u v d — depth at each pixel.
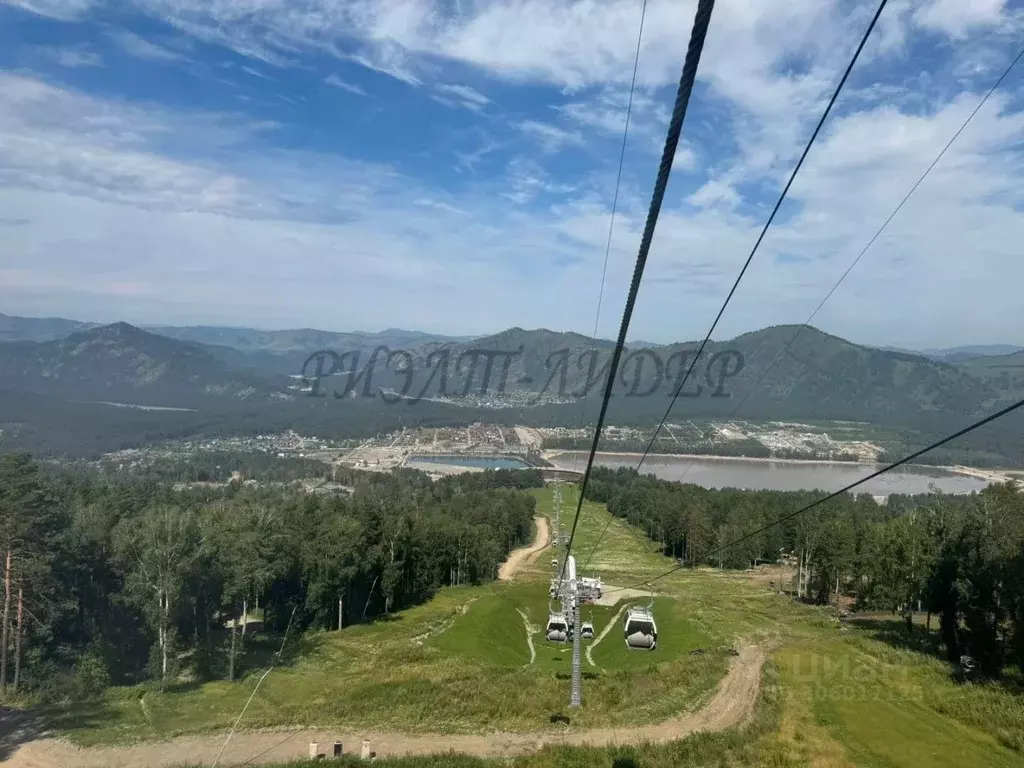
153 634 63.97
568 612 49.47
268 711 46.34
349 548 81.44
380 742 39.78
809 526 107.56
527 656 71.75
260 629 81.62
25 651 53.41
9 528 52.19
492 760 36.78
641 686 51.56
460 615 86.94
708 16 5.29
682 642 70.44
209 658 63.47
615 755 37.16
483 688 49.72
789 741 40.84
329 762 35.72
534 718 43.94
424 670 56.91
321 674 59.88
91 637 61.66
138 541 62.03
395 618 88.25
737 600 102.00
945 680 55.47
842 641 71.56
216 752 38.09
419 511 112.94
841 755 38.94
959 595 63.28
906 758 39.12
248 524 72.06
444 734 41.00
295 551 79.62
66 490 90.25
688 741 39.59
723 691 51.84
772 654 64.94
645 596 103.00
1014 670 55.75
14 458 57.00
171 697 52.00
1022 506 64.94
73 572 61.09
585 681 53.12
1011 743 40.72
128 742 39.69
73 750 38.41
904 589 75.38
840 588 105.25
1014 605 57.03
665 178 6.86
